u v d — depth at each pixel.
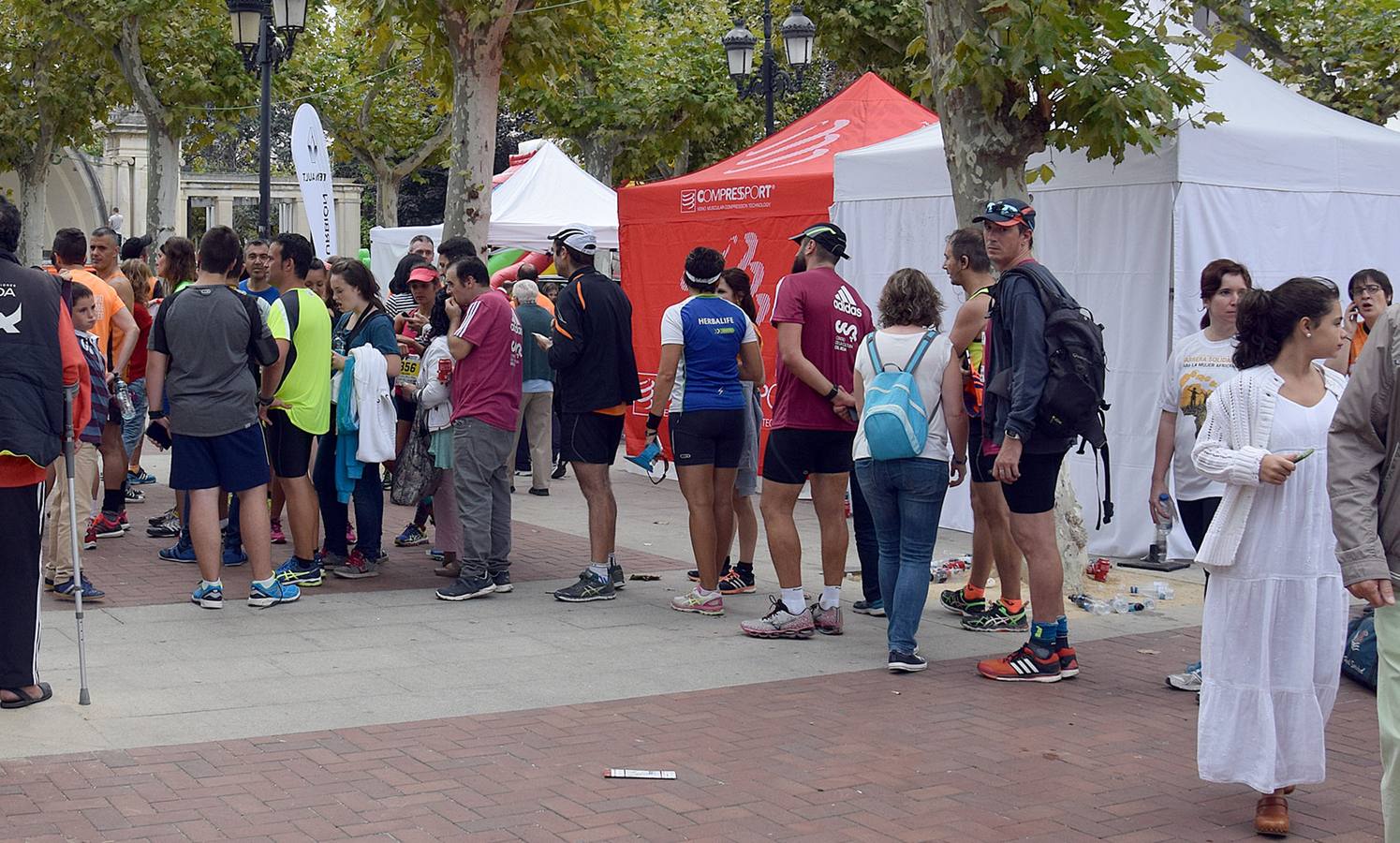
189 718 5.81
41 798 4.81
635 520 11.72
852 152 11.47
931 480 6.79
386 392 8.65
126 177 42.16
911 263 11.03
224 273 7.72
